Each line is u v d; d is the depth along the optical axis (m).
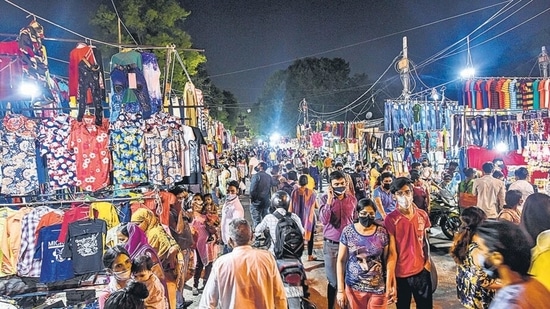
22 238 5.02
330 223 5.38
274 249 5.00
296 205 7.68
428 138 13.36
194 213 6.77
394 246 4.26
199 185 7.02
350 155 21.50
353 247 4.27
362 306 4.24
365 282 4.21
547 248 2.23
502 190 7.57
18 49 5.41
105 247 5.04
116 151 5.62
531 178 9.20
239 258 3.52
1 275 5.04
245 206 16.88
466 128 10.17
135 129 5.69
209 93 34.72
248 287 3.45
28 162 5.31
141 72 6.02
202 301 3.60
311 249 8.59
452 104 13.06
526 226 3.12
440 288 6.75
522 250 2.04
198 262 6.72
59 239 5.02
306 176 7.71
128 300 2.65
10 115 5.30
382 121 21.41
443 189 10.60
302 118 48.03
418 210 4.46
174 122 6.04
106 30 18.83
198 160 6.98
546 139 9.20
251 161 20.20
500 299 2.00
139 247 4.16
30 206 5.38
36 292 5.06
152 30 20.09
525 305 1.90
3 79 5.37
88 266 4.99
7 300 4.73
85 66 5.55
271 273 3.56
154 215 4.88
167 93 9.96
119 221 5.39
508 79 9.30
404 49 16.22
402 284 4.36
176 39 20.41
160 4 19.84
